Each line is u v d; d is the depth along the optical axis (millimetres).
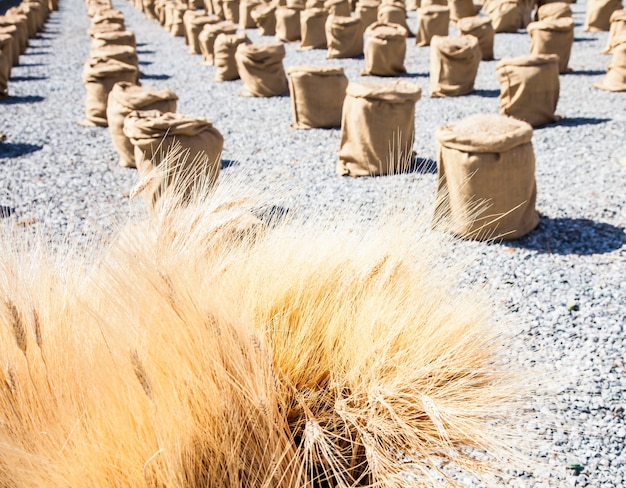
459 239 5465
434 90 11055
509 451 2121
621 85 10742
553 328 4109
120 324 1843
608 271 4922
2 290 1847
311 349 2129
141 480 1664
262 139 9000
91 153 8641
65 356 1819
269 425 1743
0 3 29250
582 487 2805
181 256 2055
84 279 2176
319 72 9180
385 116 6996
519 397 2258
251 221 2488
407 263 2336
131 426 1721
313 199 6434
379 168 7141
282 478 1730
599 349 3859
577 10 19844
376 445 1889
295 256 2342
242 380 1821
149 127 5691
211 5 25438
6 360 1777
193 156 5727
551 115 9086
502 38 16375
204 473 1766
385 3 17234
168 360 1792
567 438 3094
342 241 2451
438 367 2035
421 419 2012
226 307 1911
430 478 1846
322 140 8852
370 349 2055
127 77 10133
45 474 1611
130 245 2076
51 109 11352
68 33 22156
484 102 10500
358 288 2240
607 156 7641
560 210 6133
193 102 11508
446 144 5324
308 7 18141
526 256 5168
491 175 5227
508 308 4340
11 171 7852
